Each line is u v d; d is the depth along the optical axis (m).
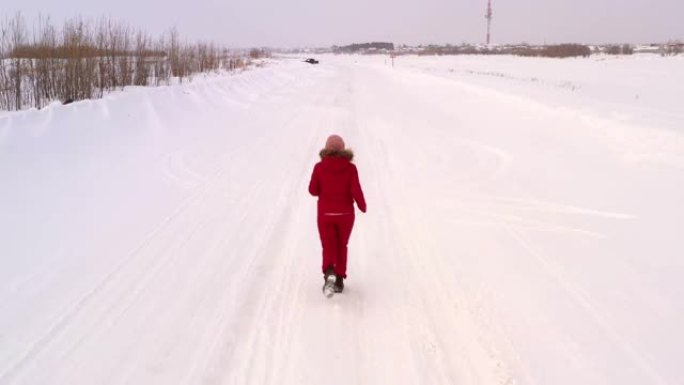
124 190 8.07
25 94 13.73
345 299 4.89
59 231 6.28
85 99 13.95
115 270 5.36
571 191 8.09
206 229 6.68
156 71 21.12
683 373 3.72
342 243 4.95
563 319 4.47
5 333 4.16
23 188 7.62
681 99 17.33
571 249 5.99
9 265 5.33
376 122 15.62
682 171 8.66
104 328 4.28
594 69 36.84
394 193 8.34
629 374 3.71
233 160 10.45
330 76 39.53
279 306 4.74
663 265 5.50
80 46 15.12
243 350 4.02
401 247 6.17
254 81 27.05
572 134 12.05
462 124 14.75
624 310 4.61
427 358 3.94
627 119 12.09
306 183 9.02
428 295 4.97
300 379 3.66
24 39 14.09
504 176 9.13
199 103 17.20
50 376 3.64
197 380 3.62
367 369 3.80
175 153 10.73
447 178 9.16
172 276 5.29
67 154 9.55
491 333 4.27
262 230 6.72
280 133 13.71
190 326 4.34
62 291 4.88
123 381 3.60
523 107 15.98
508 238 6.38
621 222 6.74
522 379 3.67
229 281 5.22
